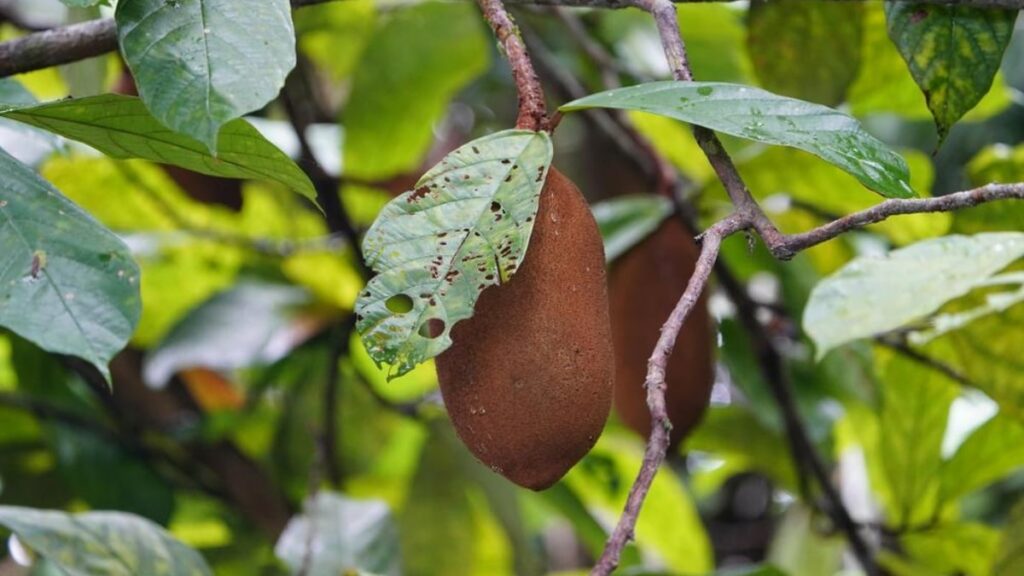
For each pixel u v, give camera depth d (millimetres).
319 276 2885
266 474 2980
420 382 3096
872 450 2684
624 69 2820
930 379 2438
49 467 2795
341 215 2697
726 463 3207
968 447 2443
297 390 2896
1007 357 2225
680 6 2828
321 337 2779
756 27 2199
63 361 2709
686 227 2367
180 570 2043
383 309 1633
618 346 2326
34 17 2922
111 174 2734
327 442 2723
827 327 2033
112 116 1665
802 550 2826
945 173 3412
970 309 2215
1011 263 2170
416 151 2875
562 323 1664
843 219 1658
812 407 2684
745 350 2555
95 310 1590
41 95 2809
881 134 3453
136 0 1618
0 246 1606
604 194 3215
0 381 3176
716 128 1629
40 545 1982
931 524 2494
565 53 3182
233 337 2676
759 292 3078
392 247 1646
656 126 2754
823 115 1651
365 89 2820
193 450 2902
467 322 1671
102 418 2799
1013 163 2234
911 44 1932
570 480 2889
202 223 2850
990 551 2463
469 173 1665
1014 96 2672
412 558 2812
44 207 1625
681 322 1638
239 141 1650
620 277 2342
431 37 2811
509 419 1661
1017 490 3254
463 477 2781
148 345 2959
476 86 3324
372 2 2996
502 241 1642
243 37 1604
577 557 3549
